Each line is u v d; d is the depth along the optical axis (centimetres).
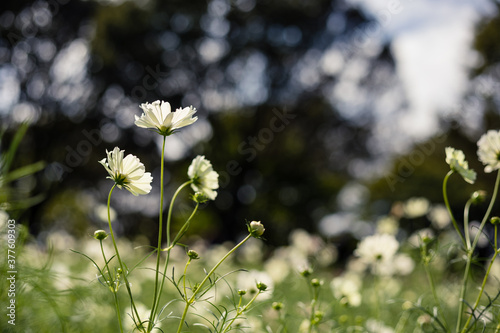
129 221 1844
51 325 208
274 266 373
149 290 444
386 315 373
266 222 2373
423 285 486
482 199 196
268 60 2467
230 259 712
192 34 2303
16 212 208
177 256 806
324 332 300
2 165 202
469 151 1928
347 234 1533
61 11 1966
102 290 249
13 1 1839
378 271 397
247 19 2427
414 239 408
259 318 244
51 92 1925
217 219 2327
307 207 2480
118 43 2089
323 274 564
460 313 187
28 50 1900
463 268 430
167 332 308
